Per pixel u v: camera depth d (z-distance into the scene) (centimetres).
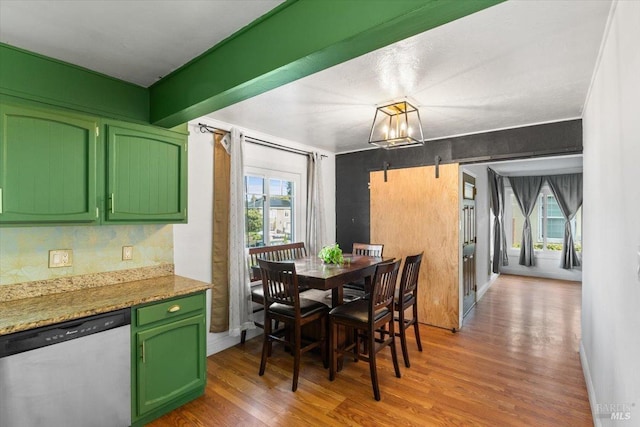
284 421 215
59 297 206
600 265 203
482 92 249
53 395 168
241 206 335
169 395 219
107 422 188
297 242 426
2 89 184
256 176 379
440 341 348
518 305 476
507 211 710
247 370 286
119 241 252
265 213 388
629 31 126
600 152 201
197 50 189
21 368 158
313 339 320
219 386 259
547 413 220
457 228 388
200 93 198
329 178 495
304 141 421
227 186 331
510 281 638
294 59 147
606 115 179
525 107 286
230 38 175
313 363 299
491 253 654
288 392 250
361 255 404
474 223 479
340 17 132
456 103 274
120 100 230
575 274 636
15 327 155
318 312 282
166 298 215
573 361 296
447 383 260
